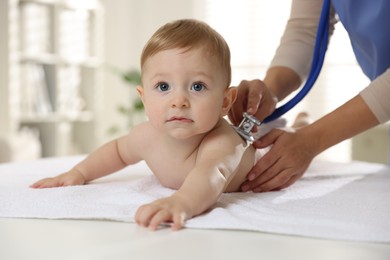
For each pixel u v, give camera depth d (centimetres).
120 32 409
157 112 87
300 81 131
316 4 132
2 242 63
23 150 313
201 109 86
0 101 305
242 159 96
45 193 86
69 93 359
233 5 377
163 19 397
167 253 58
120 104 415
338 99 346
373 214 76
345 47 343
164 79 87
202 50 87
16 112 312
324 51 112
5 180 108
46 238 65
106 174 108
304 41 131
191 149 95
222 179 83
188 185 78
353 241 64
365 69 130
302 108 355
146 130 101
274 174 97
